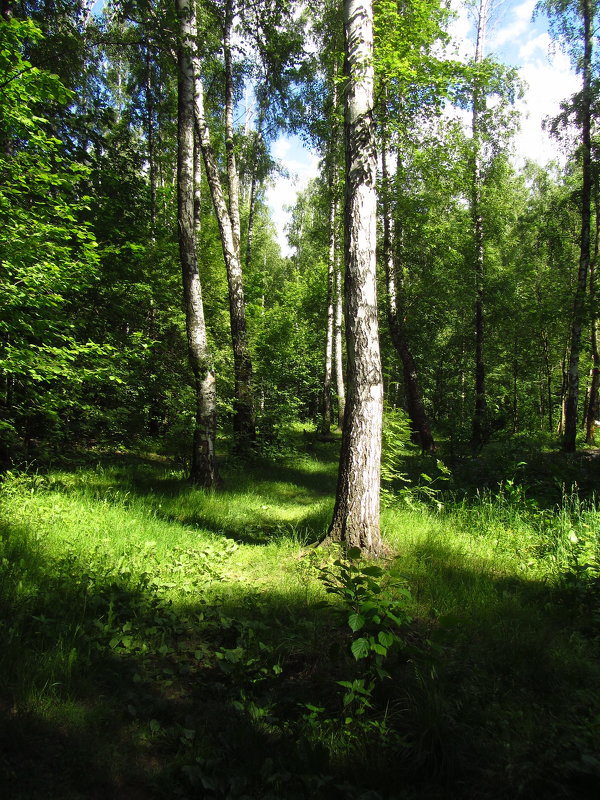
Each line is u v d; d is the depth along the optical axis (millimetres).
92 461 9617
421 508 7449
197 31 9672
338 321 22328
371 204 5480
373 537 5270
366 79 5508
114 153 10383
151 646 3430
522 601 4348
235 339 13047
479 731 2500
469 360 19266
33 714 2510
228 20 10570
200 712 2816
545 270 22859
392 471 8922
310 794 2182
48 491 6629
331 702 2900
